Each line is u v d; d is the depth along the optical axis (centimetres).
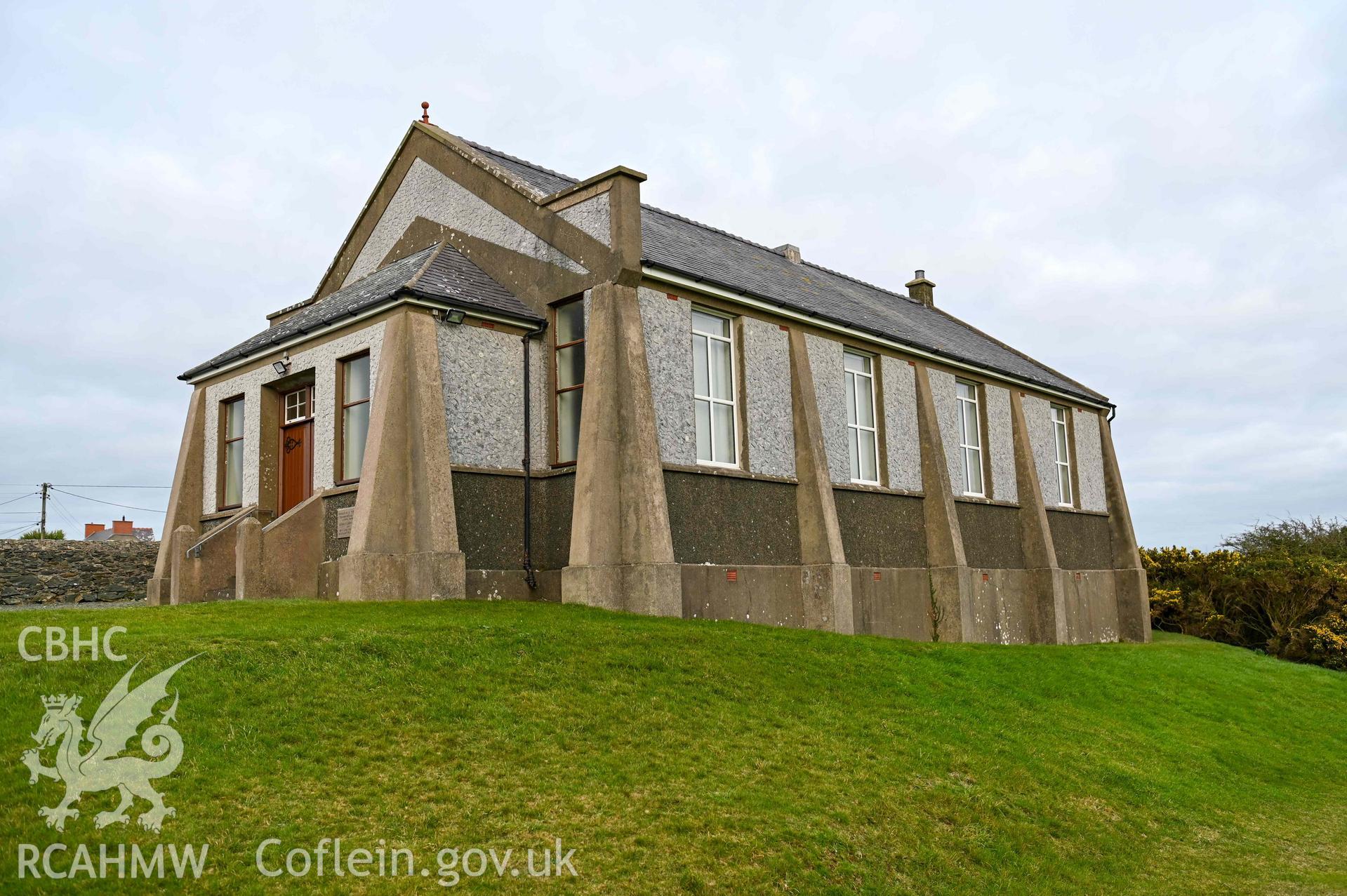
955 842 965
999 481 2469
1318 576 2753
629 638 1273
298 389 1867
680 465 1642
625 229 1609
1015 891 912
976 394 2481
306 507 1633
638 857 791
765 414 1831
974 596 2278
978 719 1321
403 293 1563
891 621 2022
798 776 997
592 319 1617
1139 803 1212
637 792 896
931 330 2655
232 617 1229
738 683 1221
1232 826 1223
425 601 1428
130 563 2531
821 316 1939
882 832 934
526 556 1659
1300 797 1412
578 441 1669
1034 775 1181
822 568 1808
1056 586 2472
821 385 1981
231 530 1764
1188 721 1656
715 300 1764
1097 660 1930
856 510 1995
